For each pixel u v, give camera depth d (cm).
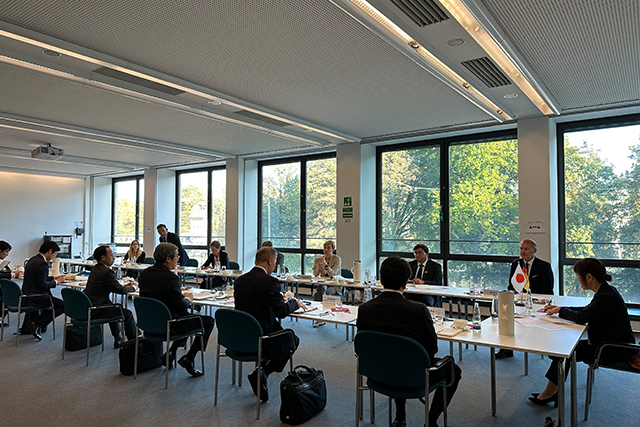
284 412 304
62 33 341
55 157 814
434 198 739
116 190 1327
